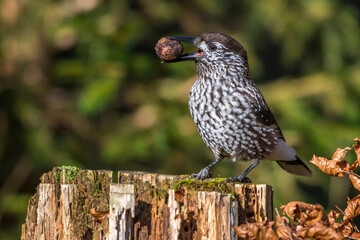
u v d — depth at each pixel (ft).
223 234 16.98
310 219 16.90
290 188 40.91
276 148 25.13
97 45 40.68
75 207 18.08
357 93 42.91
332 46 44.39
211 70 24.17
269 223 16.42
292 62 51.55
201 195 17.26
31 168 41.14
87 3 42.55
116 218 16.76
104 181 18.80
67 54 45.50
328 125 41.11
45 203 18.19
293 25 45.24
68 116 42.55
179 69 41.78
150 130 40.70
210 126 24.31
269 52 53.78
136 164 42.63
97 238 17.62
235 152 24.72
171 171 41.34
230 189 18.28
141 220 17.25
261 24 46.26
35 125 40.78
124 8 42.57
